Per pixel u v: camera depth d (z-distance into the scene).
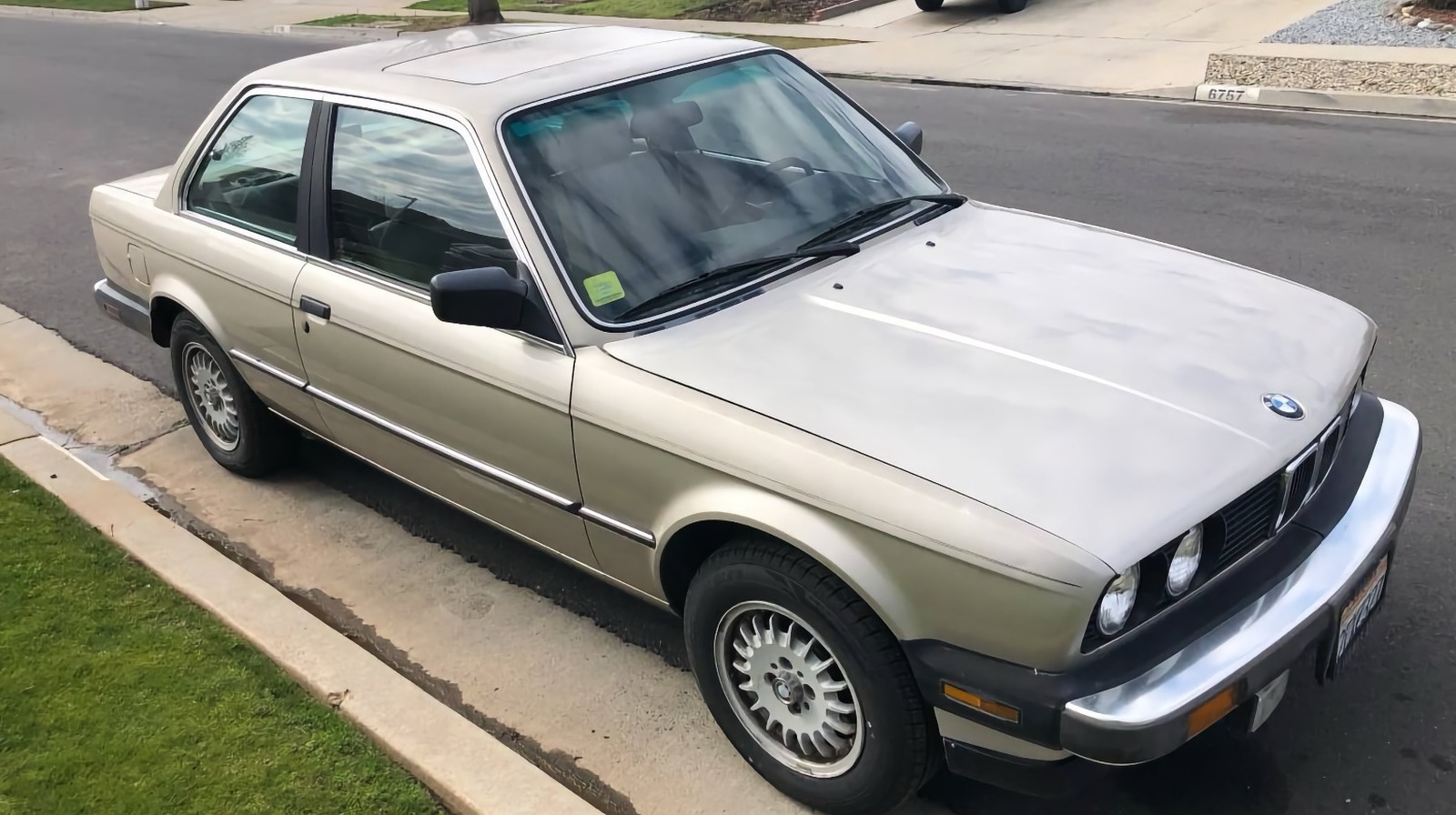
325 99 3.98
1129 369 2.88
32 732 3.29
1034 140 9.90
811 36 16.47
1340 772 3.00
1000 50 14.29
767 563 2.76
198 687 3.47
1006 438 2.62
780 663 2.92
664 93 3.73
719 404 2.85
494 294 3.12
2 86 16.42
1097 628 2.36
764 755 3.05
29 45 21.09
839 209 3.74
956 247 3.65
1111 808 2.96
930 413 2.72
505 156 3.36
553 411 3.17
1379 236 6.88
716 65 3.94
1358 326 3.29
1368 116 10.12
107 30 23.09
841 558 2.58
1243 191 7.99
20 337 6.82
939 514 2.45
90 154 11.61
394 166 3.67
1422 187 7.80
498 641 3.83
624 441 3.00
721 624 2.98
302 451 5.12
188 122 12.94
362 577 4.25
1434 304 5.82
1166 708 2.35
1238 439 2.64
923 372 2.89
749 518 2.73
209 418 5.04
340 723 3.30
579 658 3.73
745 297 3.30
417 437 3.77
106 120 13.30
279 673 3.53
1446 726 3.13
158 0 28.23
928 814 2.99
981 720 2.49
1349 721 3.16
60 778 3.12
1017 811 2.98
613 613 3.95
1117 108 11.05
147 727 3.30
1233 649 2.48
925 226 3.80
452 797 3.01
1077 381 2.82
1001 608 2.39
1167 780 3.02
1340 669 2.85
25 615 3.84
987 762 2.56
